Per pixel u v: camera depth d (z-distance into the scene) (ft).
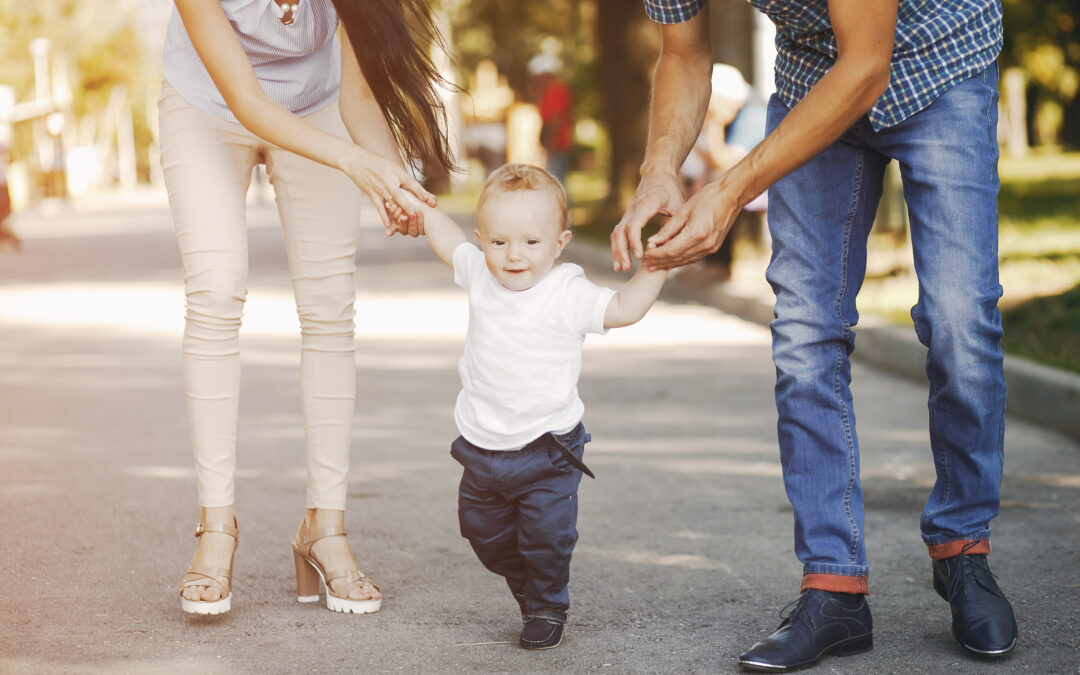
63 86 264.31
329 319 18.20
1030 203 85.61
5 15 232.94
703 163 51.88
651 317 52.24
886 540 20.80
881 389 35.68
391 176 16.40
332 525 18.03
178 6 16.66
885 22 14.48
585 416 32.40
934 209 15.61
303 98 17.88
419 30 17.34
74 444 29.66
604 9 111.45
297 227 18.12
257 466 27.14
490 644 16.39
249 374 39.52
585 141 292.40
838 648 15.65
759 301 49.80
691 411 32.94
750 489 24.71
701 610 17.62
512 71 153.38
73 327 52.90
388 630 16.97
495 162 188.34
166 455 28.37
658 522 22.34
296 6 17.34
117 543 21.18
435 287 65.82
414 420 32.19
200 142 17.52
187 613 17.62
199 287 17.52
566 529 15.79
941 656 15.64
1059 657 15.48
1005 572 18.88
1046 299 41.52
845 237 16.33
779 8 15.92
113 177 415.03
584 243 84.43
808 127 14.79
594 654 15.98
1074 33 96.78
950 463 16.25
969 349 15.65
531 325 15.55
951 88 15.52
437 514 23.08
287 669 15.52
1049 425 29.45
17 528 22.12
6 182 105.29
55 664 15.64
